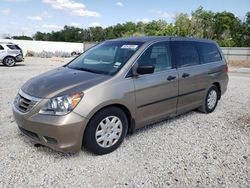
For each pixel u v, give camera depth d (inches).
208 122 229.0
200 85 231.8
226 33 2549.2
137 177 140.0
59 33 3944.4
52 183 133.3
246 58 1427.2
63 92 150.6
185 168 149.9
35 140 157.1
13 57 784.3
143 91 178.2
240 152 171.5
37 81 171.5
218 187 132.8
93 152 160.6
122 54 186.5
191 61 225.1
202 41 247.3
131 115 174.2
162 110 196.4
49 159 156.3
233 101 315.3
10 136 187.0
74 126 146.6
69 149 149.3
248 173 146.3
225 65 268.4
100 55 198.7
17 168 145.6
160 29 2246.6
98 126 158.2
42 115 148.3
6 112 244.8
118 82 165.6
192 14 2513.5
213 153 169.2
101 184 133.4
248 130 211.8
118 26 3772.1
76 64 201.6
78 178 138.1
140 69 173.3
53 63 969.5
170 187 132.0
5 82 422.3
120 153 166.4
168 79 196.1
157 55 195.2
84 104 149.7
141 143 181.8
